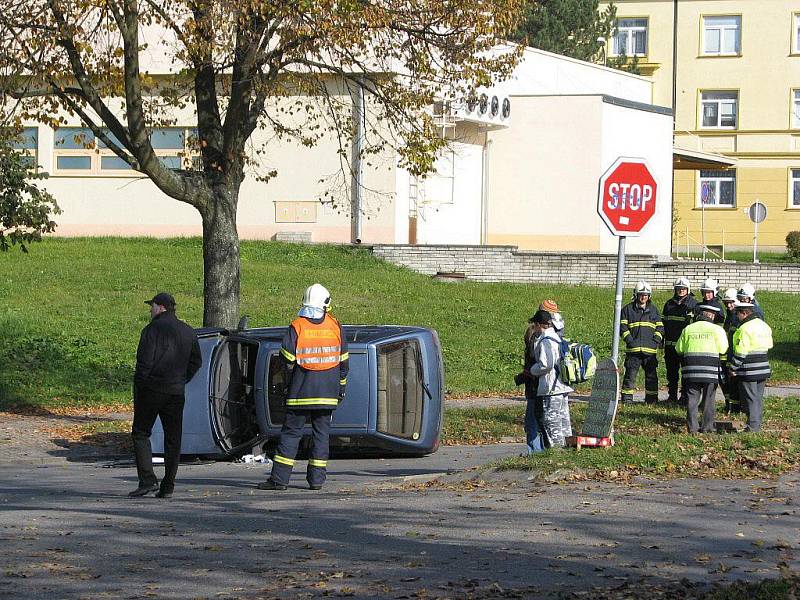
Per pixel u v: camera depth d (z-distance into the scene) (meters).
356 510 11.48
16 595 8.09
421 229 41.94
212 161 18.61
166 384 12.89
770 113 63.59
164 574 8.70
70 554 9.45
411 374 16.36
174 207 41.94
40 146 42.06
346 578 8.49
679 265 40.00
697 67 64.56
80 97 18.34
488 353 28.53
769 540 9.68
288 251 38.78
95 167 42.09
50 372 24.52
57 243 39.59
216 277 18.53
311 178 40.69
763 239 63.75
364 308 32.19
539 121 44.56
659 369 28.67
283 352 13.42
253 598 7.98
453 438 18.97
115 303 31.33
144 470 13.05
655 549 9.34
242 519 11.09
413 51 19.50
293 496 12.96
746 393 18.12
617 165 13.73
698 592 7.89
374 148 21.36
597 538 9.79
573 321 32.50
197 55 18.05
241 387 16.91
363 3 18.56
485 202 44.94
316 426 13.61
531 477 13.04
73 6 17.53
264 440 16.25
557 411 15.18
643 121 46.03
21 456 17.38
